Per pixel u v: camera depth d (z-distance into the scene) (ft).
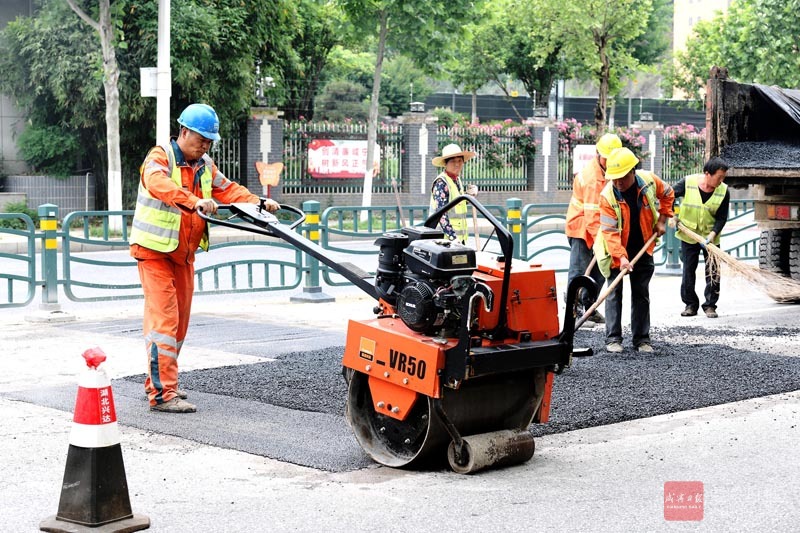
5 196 92.43
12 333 39.11
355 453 22.77
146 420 25.55
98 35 91.35
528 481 20.92
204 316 44.45
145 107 94.63
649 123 141.90
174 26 90.89
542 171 130.52
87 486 17.69
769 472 21.62
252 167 105.19
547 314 22.43
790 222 46.55
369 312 46.21
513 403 22.63
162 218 26.16
